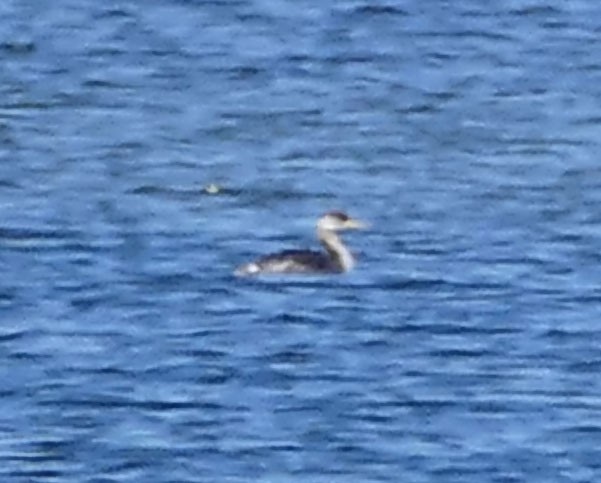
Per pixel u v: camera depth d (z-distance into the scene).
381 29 94.75
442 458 63.72
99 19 95.56
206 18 95.81
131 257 74.38
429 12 96.12
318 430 65.00
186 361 68.44
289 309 71.06
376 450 64.12
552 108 87.19
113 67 91.00
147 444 64.50
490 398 66.62
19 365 68.25
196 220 77.25
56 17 95.81
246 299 71.69
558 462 63.66
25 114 86.31
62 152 82.62
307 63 91.31
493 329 70.12
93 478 63.16
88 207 78.06
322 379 67.50
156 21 95.50
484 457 63.72
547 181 80.50
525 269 73.75
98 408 66.19
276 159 82.25
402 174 81.06
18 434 65.00
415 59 91.81
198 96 88.19
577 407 66.19
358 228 73.69
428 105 87.31
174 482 62.84
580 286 72.69
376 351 69.00
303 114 86.31
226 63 91.25
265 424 65.31
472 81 89.75
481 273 73.50
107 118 86.00
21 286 72.44
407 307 71.25
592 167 81.69
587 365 68.31
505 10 96.56
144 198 78.94
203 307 71.25
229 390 67.00
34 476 63.19
